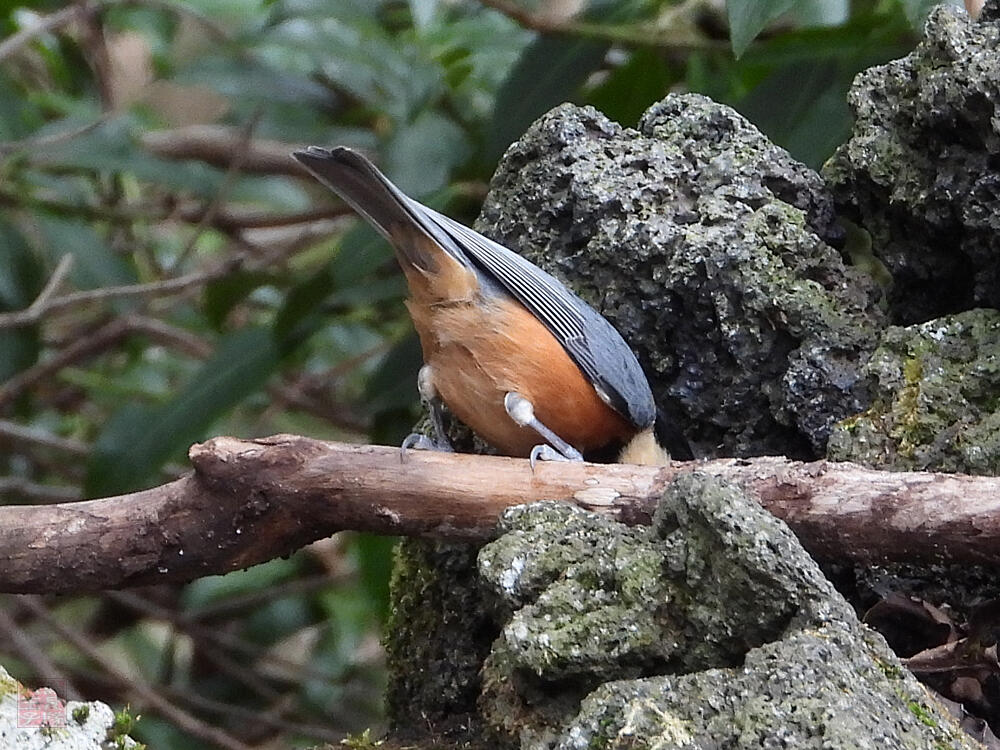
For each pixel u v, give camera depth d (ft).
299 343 34.68
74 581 21.34
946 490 17.90
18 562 21.20
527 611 18.15
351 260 30.86
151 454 33.09
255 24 41.06
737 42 24.80
